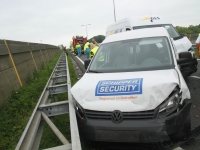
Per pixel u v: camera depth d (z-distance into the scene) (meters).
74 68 15.14
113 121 3.28
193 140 3.80
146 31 5.38
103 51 5.14
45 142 4.04
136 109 3.22
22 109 5.93
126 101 3.32
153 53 4.62
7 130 4.69
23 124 5.00
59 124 4.76
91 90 3.64
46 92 5.32
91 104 3.48
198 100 5.86
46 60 21.48
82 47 38.91
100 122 3.35
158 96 3.27
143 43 4.93
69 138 4.16
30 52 13.28
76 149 2.34
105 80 3.86
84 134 3.47
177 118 3.24
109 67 4.61
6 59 7.68
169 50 4.59
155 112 3.21
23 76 9.67
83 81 4.11
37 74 11.91
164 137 3.13
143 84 3.44
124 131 3.20
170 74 3.76
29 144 2.71
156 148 3.36
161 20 10.43
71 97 4.25
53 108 4.05
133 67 4.38
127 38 5.25
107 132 3.27
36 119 3.49
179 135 3.33
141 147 3.37
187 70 7.14
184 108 3.40
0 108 5.91
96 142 3.51
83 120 3.49
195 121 4.61
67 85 5.38
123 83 3.58
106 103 3.39
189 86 7.36
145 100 3.26
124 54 4.81
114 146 3.46
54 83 7.31
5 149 4.04
